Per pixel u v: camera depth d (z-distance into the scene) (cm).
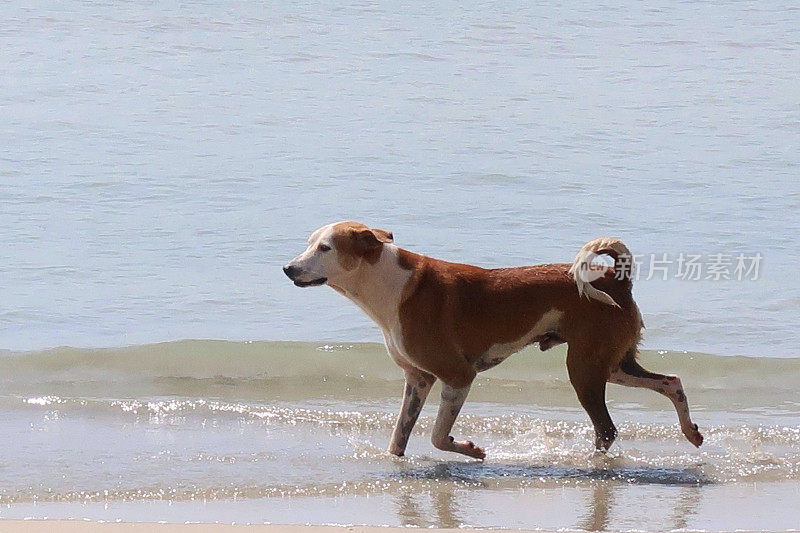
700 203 1938
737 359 1252
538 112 2600
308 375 1218
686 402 937
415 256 924
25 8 3566
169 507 764
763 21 3681
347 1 3831
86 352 1263
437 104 2666
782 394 1163
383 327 929
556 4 3881
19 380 1192
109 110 2559
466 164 2177
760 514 764
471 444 913
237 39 3300
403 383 1197
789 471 886
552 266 933
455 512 762
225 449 935
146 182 2047
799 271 1596
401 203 1934
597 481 854
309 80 2880
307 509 764
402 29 3472
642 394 1151
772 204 1931
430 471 877
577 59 3162
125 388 1170
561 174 2119
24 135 2338
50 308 1452
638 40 3406
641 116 2577
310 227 1798
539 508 776
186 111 2572
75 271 1596
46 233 1759
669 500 801
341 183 2053
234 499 787
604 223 1823
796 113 2595
